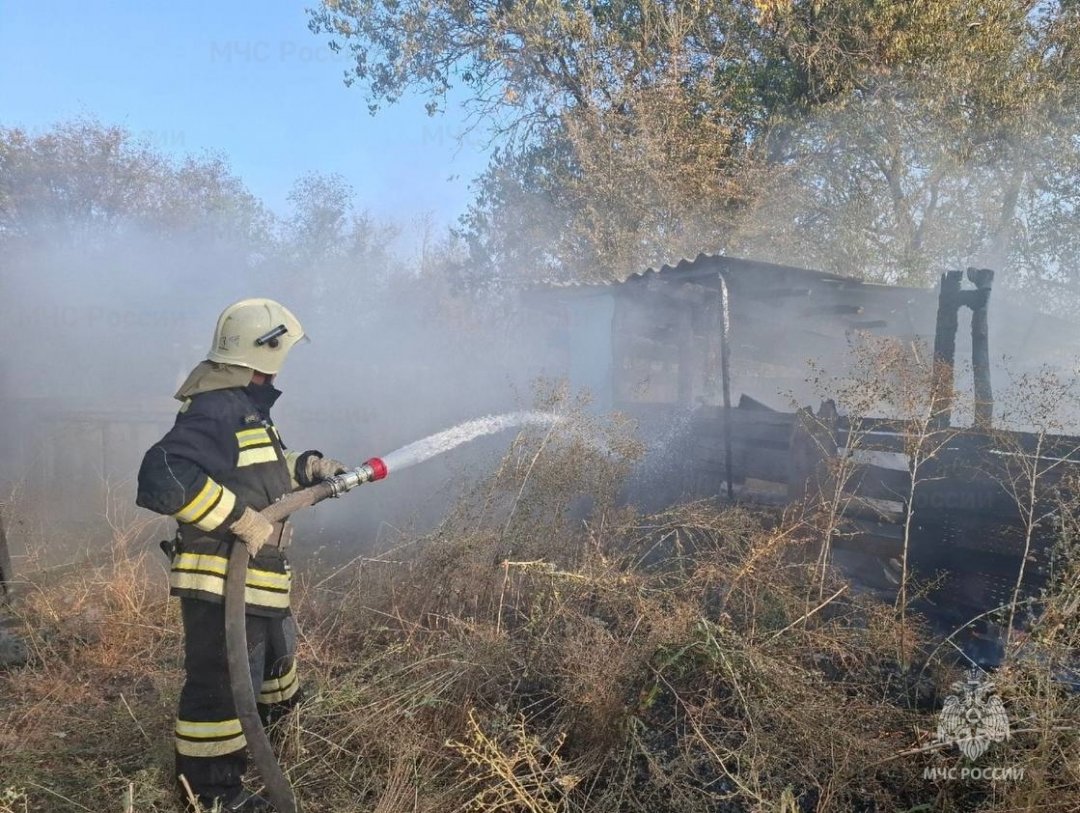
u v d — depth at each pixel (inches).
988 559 150.1
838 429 171.2
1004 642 133.1
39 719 133.0
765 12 502.3
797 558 165.9
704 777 116.4
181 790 106.3
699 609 139.5
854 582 177.6
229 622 101.5
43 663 153.6
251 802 109.2
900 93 516.7
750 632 130.6
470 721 107.7
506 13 506.9
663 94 497.7
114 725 129.0
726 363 214.5
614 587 145.0
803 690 118.4
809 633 134.3
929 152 524.1
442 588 156.3
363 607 158.4
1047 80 511.8
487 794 108.0
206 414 106.2
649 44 521.0
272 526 106.0
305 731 118.3
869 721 121.6
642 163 485.1
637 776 115.7
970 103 517.0
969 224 554.9
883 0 488.1
